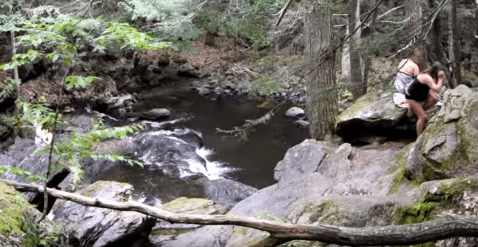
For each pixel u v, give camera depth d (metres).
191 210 8.45
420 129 8.54
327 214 6.21
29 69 16.02
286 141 14.59
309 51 10.00
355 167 8.66
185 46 13.26
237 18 10.41
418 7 9.40
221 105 18.45
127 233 6.95
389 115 9.41
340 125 9.80
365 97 10.23
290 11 12.41
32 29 3.74
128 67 19.17
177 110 17.72
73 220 7.17
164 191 10.99
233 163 13.00
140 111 17.47
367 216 6.08
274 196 8.30
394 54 6.09
